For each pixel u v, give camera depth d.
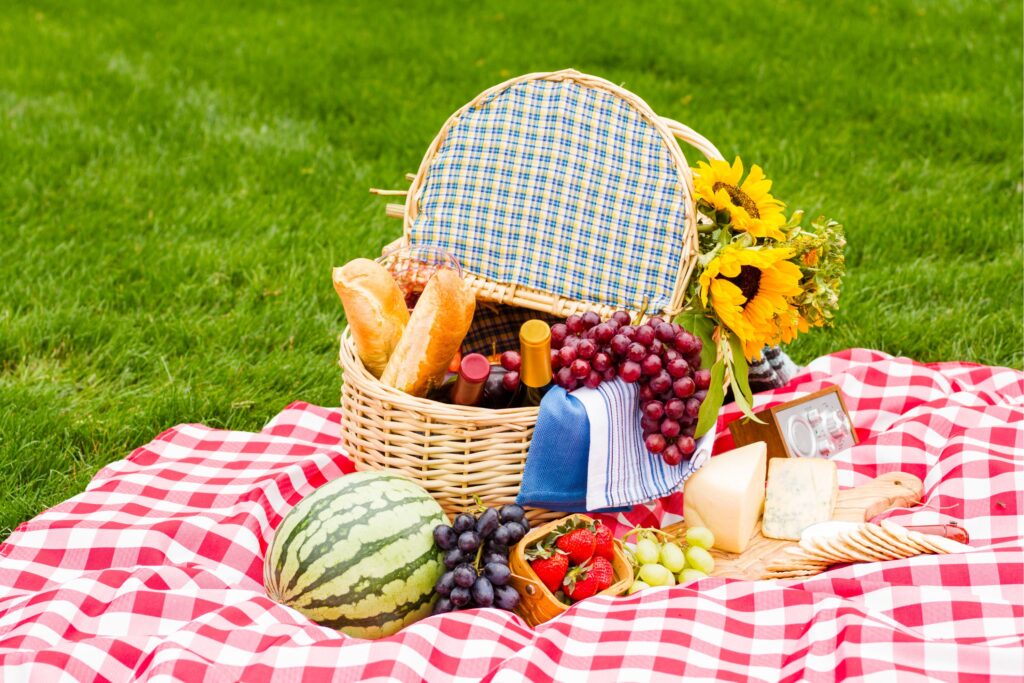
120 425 3.69
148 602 2.42
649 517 3.00
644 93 7.31
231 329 4.37
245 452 3.38
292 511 2.53
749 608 2.38
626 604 2.38
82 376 4.05
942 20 8.55
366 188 5.95
